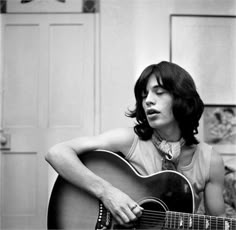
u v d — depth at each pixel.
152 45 2.12
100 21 2.11
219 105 2.14
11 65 2.09
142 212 1.31
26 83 2.09
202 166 1.42
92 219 1.35
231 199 2.08
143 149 1.42
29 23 2.10
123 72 2.11
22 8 2.09
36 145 2.06
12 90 2.08
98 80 2.10
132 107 2.08
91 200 1.35
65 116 2.08
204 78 2.14
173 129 1.40
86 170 1.35
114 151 1.43
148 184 1.34
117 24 2.12
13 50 2.09
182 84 1.39
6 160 2.04
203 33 2.14
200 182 1.42
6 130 2.06
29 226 1.99
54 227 1.37
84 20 2.11
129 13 2.12
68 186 1.37
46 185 2.03
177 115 1.38
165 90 1.38
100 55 2.11
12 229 1.99
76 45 2.10
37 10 2.10
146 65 2.12
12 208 2.01
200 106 1.44
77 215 1.36
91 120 2.08
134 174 1.36
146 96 1.42
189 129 1.41
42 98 2.08
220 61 2.15
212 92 2.14
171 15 2.13
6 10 2.09
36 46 2.09
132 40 2.12
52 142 2.06
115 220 1.32
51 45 2.10
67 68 2.10
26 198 2.02
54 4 2.10
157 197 1.33
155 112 1.38
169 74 1.38
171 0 2.13
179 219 1.28
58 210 1.37
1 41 2.08
